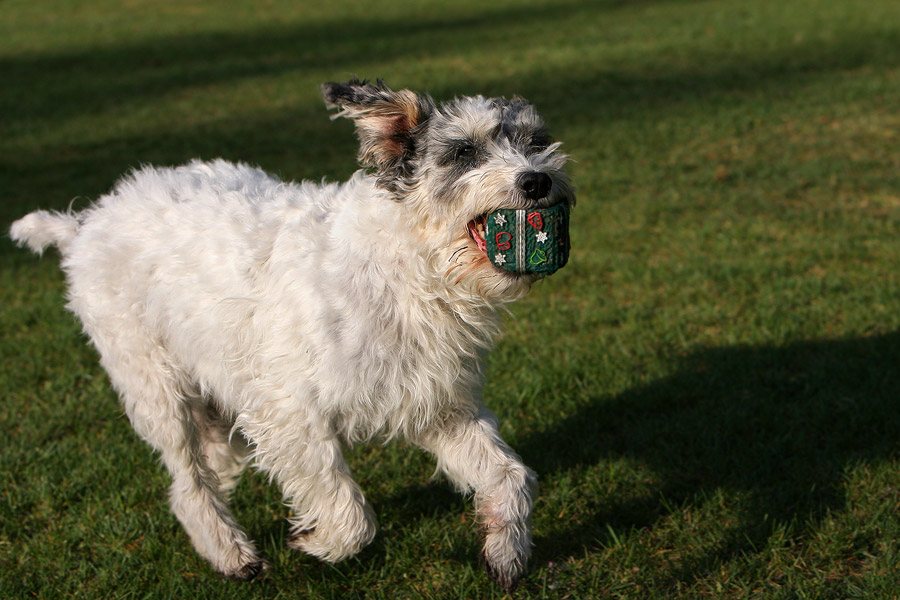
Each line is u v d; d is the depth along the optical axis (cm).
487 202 361
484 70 1742
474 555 430
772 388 558
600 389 567
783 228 853
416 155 386
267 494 482
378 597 399
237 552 424
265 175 467
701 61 1733
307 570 423
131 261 426
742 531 429
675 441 506
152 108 1539
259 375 390
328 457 386
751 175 1041
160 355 431
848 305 657
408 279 373
